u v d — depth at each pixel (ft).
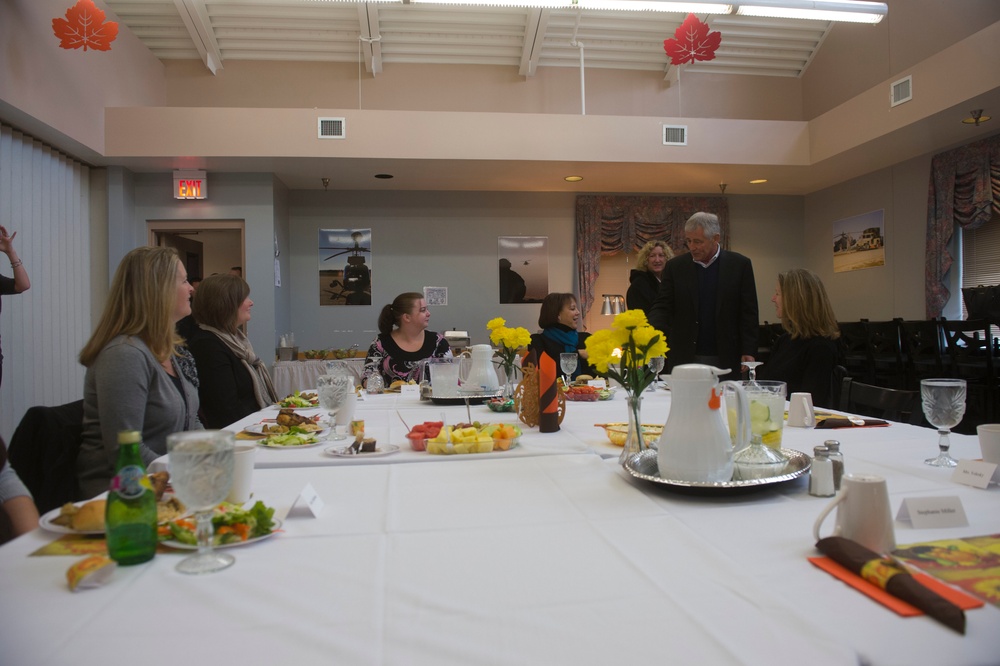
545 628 1.95
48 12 14.39
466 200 22.75
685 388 3.52
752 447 4.00
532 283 22.93
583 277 22.89
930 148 18.48
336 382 5.54
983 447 3.65
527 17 19.34
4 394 13.98
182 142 17.46
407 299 10.95
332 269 22.18
